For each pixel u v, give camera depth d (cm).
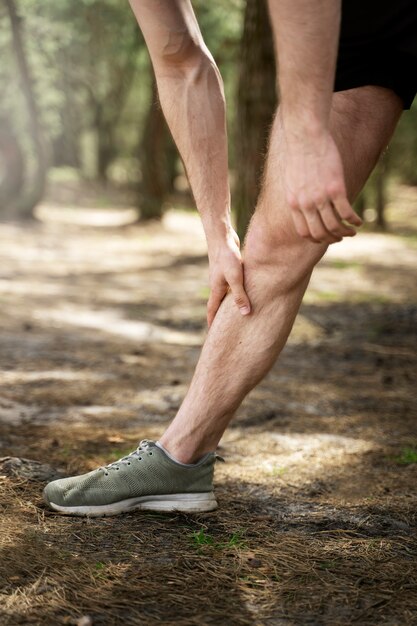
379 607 192
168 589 197
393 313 821
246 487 278
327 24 161
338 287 1005
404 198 2775
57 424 362
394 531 242
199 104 229
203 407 236
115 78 2198
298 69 163
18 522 233
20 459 284
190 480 244
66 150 3014
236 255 223
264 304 221
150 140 1772
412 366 566
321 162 166
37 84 1700
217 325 227
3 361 508
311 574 208
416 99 1941
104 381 468
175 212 2066
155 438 346
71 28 1580
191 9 232
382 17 188
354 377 515
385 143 203
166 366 527
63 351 556
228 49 1450
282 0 161
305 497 271
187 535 230
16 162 1727
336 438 356
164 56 229
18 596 190
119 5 1531
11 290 856
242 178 721
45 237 1461
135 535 228
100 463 299
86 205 2158
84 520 237
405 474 302
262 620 184
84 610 185
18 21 1545
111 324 701
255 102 722
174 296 899
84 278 1016
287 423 380
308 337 674
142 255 1312
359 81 195
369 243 1569
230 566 211
